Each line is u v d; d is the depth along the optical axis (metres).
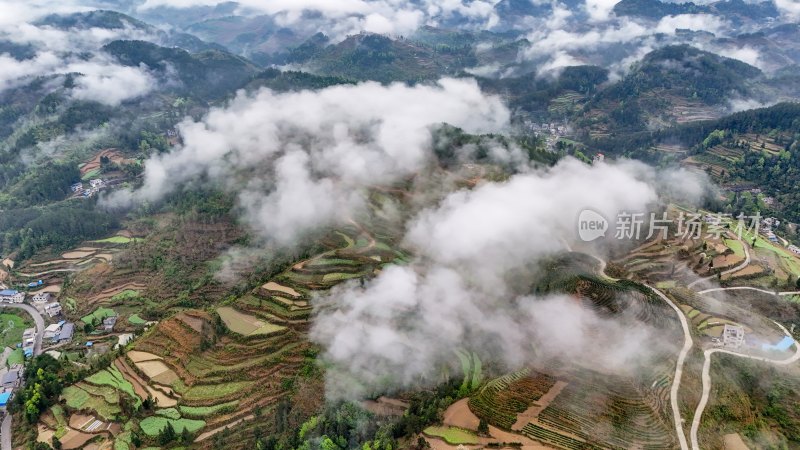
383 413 105.56
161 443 100.56
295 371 116.06
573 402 99.00
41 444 102.56
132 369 120.00
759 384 105.94
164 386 114.00
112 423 106.94
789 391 103.50
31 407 110.69
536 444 89.69
